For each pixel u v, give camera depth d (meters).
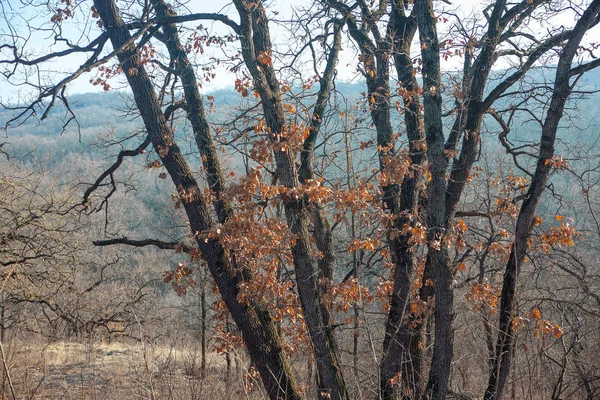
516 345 7.70
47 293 16.27
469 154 8.66
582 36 7.73
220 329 10.63
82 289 18.09
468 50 9.04
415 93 8.61
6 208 14.96
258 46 8.92
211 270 9.26
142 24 9.36
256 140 8.32
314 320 8.77
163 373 6.01
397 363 8.64
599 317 7.99
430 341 9.80
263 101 8.73
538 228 8.69
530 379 7.25
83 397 6.41
